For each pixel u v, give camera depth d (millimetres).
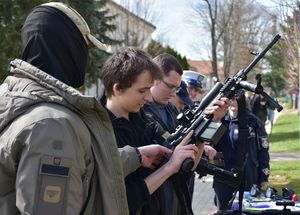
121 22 31109
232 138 4512
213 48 39469
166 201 2553
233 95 2764
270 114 19203
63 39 1907
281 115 34531
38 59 1886
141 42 32188
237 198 3656
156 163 2428
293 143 16359
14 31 13500
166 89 3314
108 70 2430
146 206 2441
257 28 39250
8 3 13414
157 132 2676
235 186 2859
